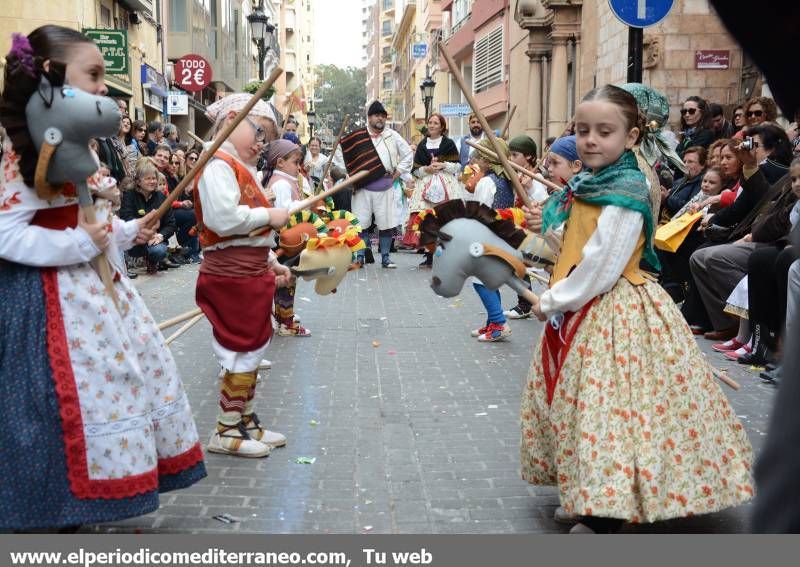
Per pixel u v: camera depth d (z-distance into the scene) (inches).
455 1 1599.4
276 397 214.5
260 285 165.3
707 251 265.6
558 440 125.6
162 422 123.9
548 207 135.0
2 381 110.2
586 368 122.5
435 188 486.3
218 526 135.2
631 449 118.6
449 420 195.5
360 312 340.5
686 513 118.1
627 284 125.4
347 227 217.2
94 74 111.4
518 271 142.9
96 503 111.3
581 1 762.2
